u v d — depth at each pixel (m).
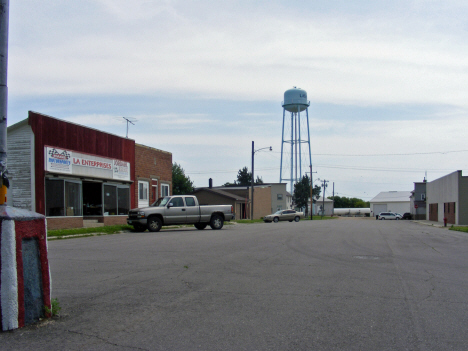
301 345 4.61
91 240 16.78
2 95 5.36
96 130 24.39
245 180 101.06
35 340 4.69
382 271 9.42
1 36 5.38
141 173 29.23
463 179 41.41
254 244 15.00
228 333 4.99
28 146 19.72
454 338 4.88
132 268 9.55
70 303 6.36
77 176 22.27
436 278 8.62
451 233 24.58
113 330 5.07
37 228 5.34
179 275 8.69
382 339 4.83
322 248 14.02
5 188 5.29
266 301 6.54
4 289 4.99
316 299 6.70
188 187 63.44
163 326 5.24
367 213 115.56
